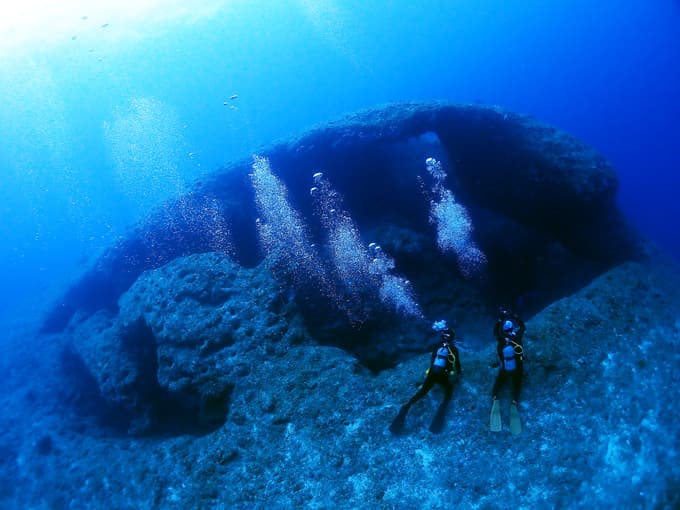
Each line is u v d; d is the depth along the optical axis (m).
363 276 8.34
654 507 3.87
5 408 9.06
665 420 4.52
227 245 10.48
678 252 20.02
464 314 8.25
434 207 10.80
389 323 7.80
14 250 53.91
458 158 10.52
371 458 4.47
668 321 5.88
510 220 10.56
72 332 11.10
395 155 12.31
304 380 5.52
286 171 10.81
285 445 4.83
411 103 10.09
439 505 4.00
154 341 7.77
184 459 5.20
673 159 41.28
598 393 4.73
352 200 11.20
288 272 7.86
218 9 53.38
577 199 8.66
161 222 10.40
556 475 4.05
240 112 76.69
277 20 63.94
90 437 7.31
